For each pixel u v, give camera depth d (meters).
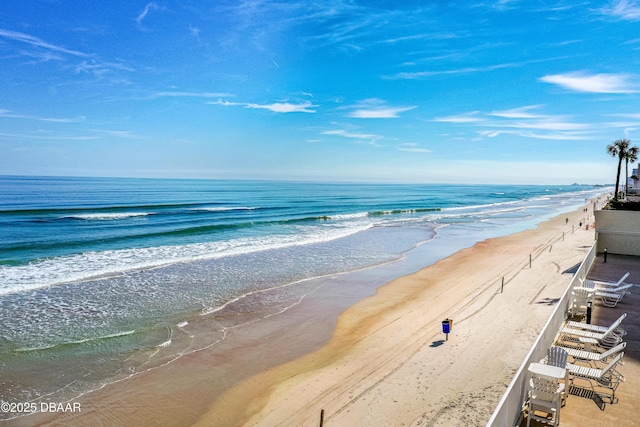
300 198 82.44
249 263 21.58
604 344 8.96
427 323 12.78
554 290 15.48
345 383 9.19
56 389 9.20
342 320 13.61
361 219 46.22
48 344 11.36
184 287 16.95
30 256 21.84
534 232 34.97
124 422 8.09
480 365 9.55
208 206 56.91
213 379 9.70
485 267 21.03
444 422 7.37
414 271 20.50
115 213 42.38
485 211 60.53
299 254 24.27
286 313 14.23
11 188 89.19
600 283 13.40
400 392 8.56
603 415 6.47
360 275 19.55
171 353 11.02
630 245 18.58
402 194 113.19
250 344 11.67
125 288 16.62
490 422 4.82
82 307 14.30
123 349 11.19
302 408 8.26
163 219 39.81
